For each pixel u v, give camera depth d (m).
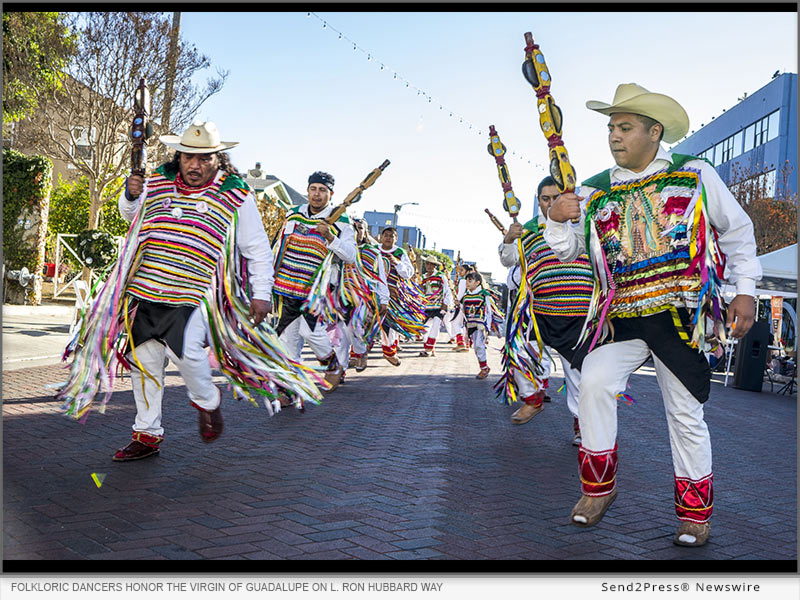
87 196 25.64
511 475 4.91
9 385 7.58
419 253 34.12
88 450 5.00
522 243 6.28
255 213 4.84
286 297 7.60
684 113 3.48
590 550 3.45
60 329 13.73
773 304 16.05
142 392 4.60
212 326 4.70
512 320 6.41
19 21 16.67
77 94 19.91
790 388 14.17
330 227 7.63
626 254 3.60
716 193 3.50
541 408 6.75
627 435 6.88
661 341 3.52
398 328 11.86
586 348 3.71
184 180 4.69
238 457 5.04
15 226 17.86
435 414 7.49
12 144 20.00
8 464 4.51
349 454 5.30
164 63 18.34
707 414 9.37
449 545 3.41
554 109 3.54
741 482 5.16
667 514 4.14
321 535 3.46
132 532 3.40
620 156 3.61
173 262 4.57
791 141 31.81
